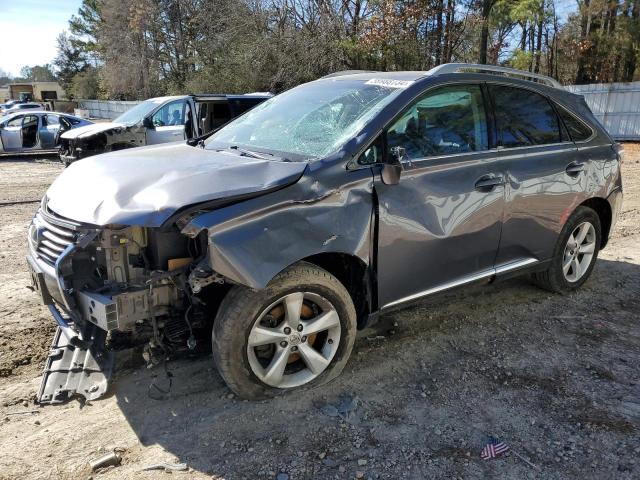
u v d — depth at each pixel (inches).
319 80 175.3
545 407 124.4
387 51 813.9
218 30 1010.7
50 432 112.3
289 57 845.8
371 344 152.6
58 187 131.6
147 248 116.7
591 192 182.7
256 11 890.1
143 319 115.4
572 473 103.3
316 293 121.7
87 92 2263.8
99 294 111.9
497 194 151.1
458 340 156.4
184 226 106.7
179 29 1390.3
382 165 127.6
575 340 157.8
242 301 113.7
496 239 155.1
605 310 179.5
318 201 117.6
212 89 971.3
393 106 134.4
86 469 101.7
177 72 1421.0
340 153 124.1
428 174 135.9
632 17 962.1
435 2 870.4
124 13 1545.3
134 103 1541.6
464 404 125.0
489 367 141.8
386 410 121.8
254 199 111.0
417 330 162.2
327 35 830.5
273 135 146.7
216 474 101.0
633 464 105.7
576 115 181.6
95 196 116.2
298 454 106.8
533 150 162.7
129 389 128.6
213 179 114.0
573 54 1059.3
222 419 116.9
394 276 133.6
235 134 159.2
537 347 153.1
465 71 154.9
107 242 111.3
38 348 147.4
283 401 123.3
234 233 107.2
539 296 189.6
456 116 147.0
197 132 467.8
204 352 144.0
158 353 138.7
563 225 177.8
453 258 144.9
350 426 115.7
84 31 2169.0
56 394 123.8
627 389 132.2
